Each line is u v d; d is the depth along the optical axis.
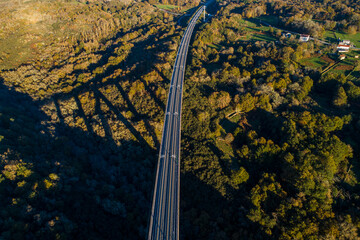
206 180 100.88
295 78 145.00
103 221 89.12
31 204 85.81
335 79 135.75
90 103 151.75
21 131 123.94
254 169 105.75
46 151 117.00
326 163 93.88
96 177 108.88
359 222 76.06
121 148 119.69
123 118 134.75
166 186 95.31
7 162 96.94
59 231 78.44
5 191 88.06
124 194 99.31
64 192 96.19
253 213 84.75
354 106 125.81
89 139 128.62
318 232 77.31
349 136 110.44
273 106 130.50
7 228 74.12
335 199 87.31
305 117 114.94
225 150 115.94
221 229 86.25
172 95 146.25
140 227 87.38
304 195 87.50
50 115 146.25
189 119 128.62
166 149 112.56
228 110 133.88
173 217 84.19
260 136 120.81
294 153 101.50
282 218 83.75
